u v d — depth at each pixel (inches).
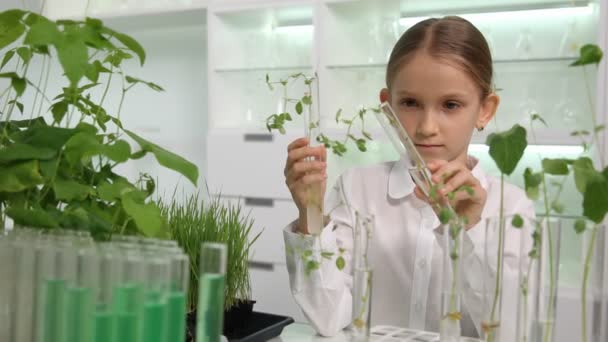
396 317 54.9
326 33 115.6
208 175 124.7
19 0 135.8
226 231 43.0
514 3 106.5
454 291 29.1
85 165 37.8
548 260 26.7
